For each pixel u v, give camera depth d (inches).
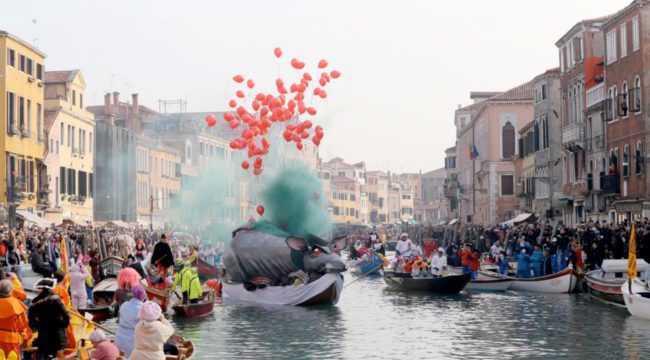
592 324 1043.3
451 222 4106.8
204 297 1227.2
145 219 3324.3
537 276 1562.5
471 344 915.4
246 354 858.1
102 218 2923.2
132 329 610.5
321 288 1294.3
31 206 2250.2
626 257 1401.3
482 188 3727.9
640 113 1871.3
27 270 1162.0
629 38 1941.4
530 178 2898.6
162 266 1149.7
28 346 601.9
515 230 2012.8
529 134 2970.0
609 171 2032.5
